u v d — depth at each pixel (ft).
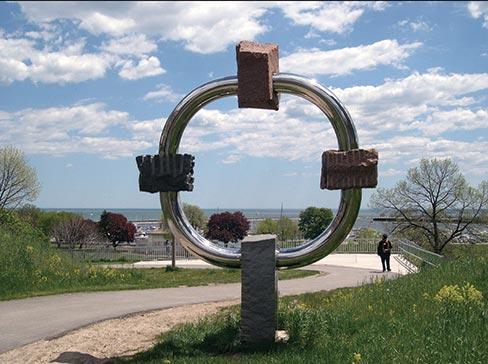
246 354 21.24
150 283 55.16
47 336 27.55
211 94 23.49
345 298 32.48
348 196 22.11
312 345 20.95
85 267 56.24
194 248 23.93
